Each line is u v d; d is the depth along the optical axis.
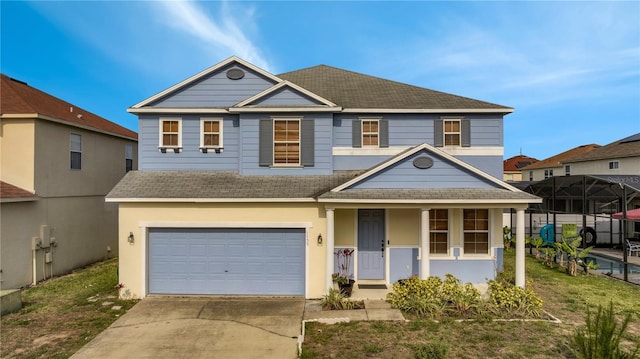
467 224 11.09
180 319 8.54
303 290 10.27
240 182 10.92
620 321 8.18
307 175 11.41
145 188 10.45
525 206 9.72
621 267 13.69
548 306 9.17
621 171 26.75
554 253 13.98
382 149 11.91
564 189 16.97
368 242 11.16
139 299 10.02
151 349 7.09
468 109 11.77
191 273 10.37
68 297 10.22
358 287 10.59
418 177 10.16
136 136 18.55
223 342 7.38
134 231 10.23
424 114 11.96
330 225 9.78
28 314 8.89
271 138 11.42
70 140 13.88
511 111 11.83
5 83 13.30
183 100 11.91
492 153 11.90
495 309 8.48
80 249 14.34
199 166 11.80
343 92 13.09
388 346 6.97
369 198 9.52
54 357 6.77
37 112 11.99
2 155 11.97
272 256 10.37
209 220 10.28
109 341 7.41
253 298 10.09
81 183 14.46
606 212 19.89
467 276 10.95
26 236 11.77
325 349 6.89
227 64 11.94
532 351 6.70
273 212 10.27
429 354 6.33
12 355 6.83
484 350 6.76
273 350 7.06
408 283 9.30
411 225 11.05
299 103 11.49
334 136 11.94
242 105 11.35
